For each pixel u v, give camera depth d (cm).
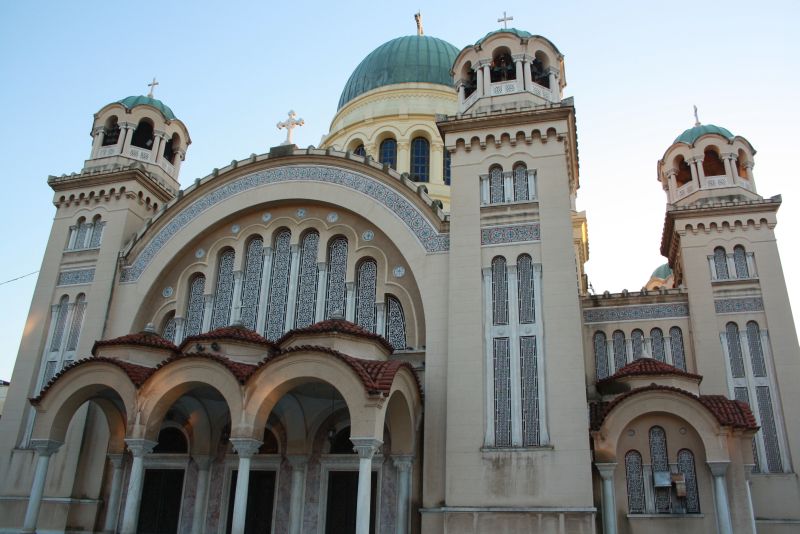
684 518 2239
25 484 2739
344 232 2838
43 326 3042
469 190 2609
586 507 2088
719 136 3497
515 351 2345
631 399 2333
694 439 2311
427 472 2284
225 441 2645
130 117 3394
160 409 2197
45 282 3133
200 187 3050
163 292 3011
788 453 2844
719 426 2256
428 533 2205
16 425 2859
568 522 2088
